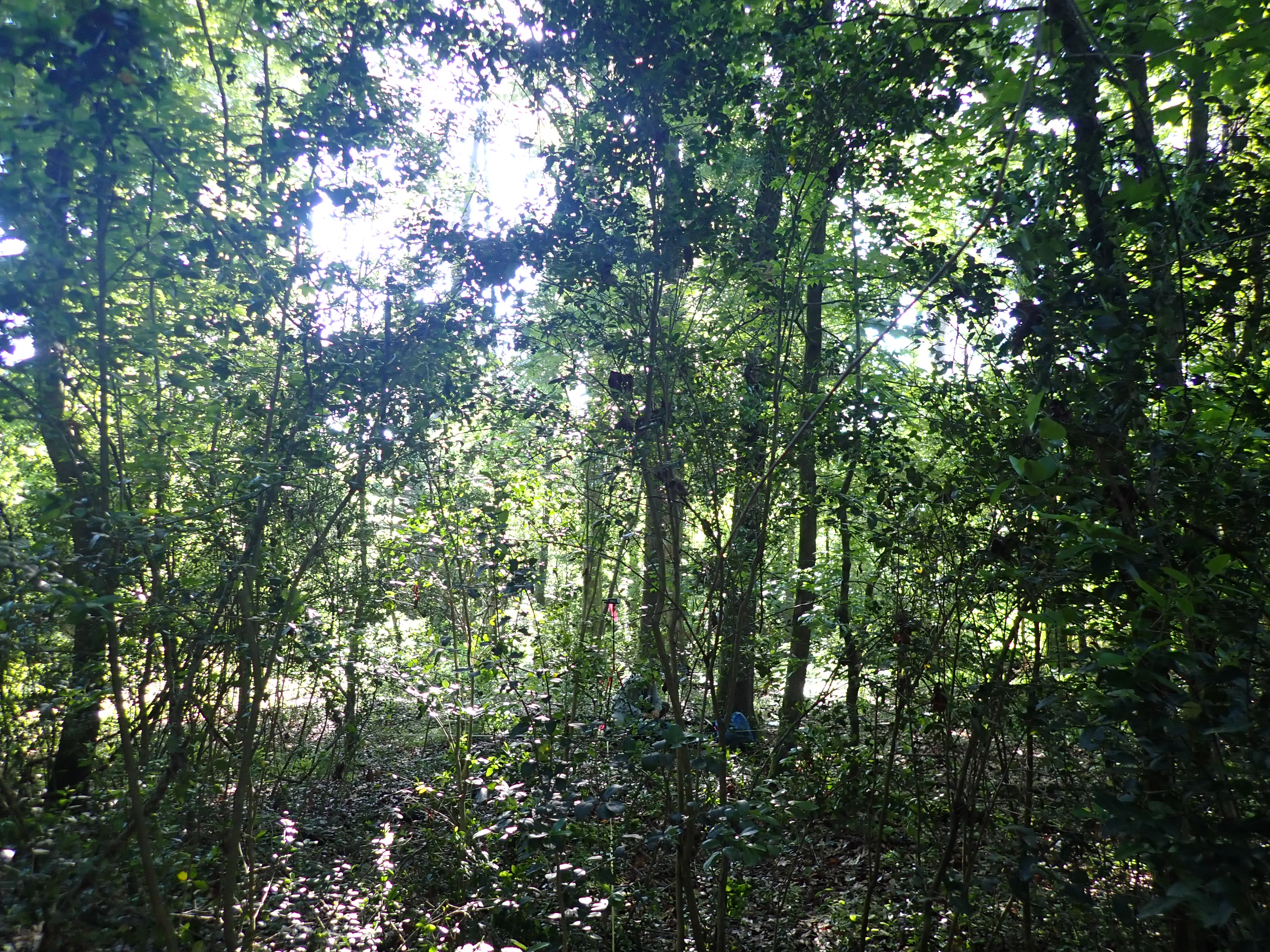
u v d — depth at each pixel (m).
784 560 5.48
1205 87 2.87
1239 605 1.83
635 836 3.51
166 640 3.08
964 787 3.40
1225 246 2.45
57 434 2.88
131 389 3.32
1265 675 1.86
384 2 3.56
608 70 3.50
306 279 3.44
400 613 6.23
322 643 3.82
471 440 5.00
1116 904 2.37
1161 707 1.68
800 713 4.36
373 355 3.59
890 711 4.07
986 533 3.27
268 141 3.21
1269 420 2.23
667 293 3.95
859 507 3.77
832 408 3.72
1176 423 2.25
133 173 2.95
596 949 3.96
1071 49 2.75
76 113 2.66
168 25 2.79
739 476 3.85
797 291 3.83
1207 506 2.07
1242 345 2.62
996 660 3.41
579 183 3.60
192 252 3.10
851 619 4.11
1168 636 1.91
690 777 3.75
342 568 5.04
